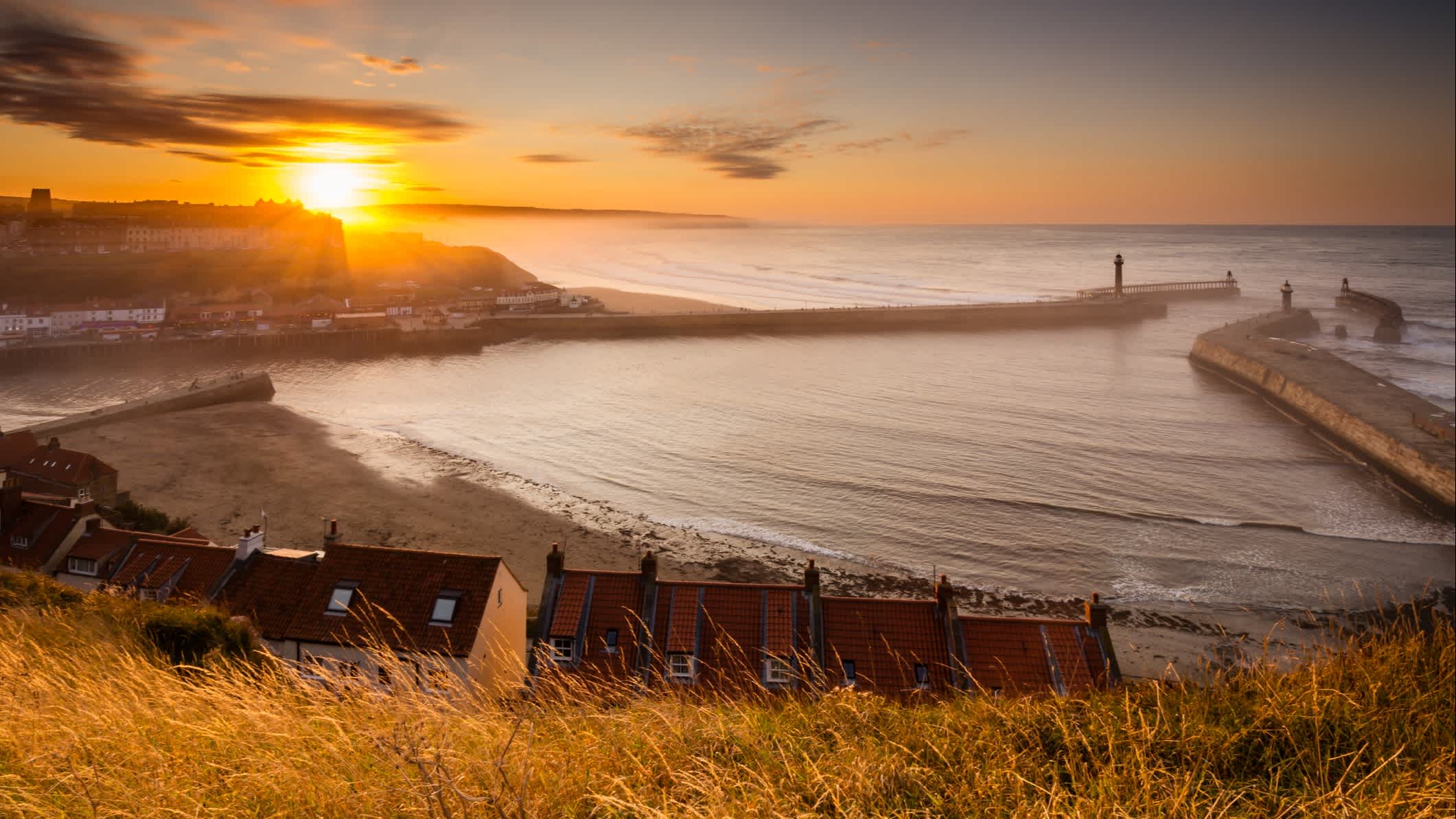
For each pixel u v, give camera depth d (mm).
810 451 95938
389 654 8969
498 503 79562
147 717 7664
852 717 8672
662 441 101688
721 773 7035
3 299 197375
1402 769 7547
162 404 115875
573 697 9227
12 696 8156
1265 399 127875
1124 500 80250
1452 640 9555
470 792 6379
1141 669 49562
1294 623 56062
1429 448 87375
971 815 6828
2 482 46031
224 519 74188
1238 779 7555
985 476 86500
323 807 6277
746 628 31938
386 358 173125
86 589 43594
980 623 32312
